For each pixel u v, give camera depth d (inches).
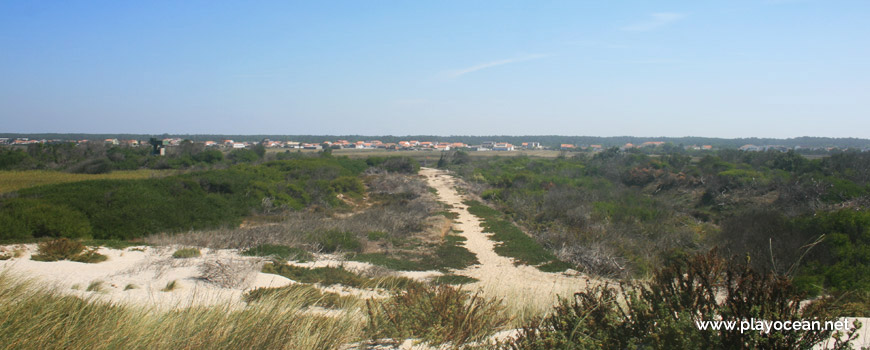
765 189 1092.5
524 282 502.3
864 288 337.4
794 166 1393.9
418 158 3526.1
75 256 468.4
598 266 568.1
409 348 168.2
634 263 573.0
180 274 409.1
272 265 466.9
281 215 971.9
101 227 706.8
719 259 147.7
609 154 2234.3
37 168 1850.4
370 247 688.4
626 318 153.3
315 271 466.3
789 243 469.7
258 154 2802.7
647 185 1453.0
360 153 4247.0
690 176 1342.3
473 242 772.0
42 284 229.5
